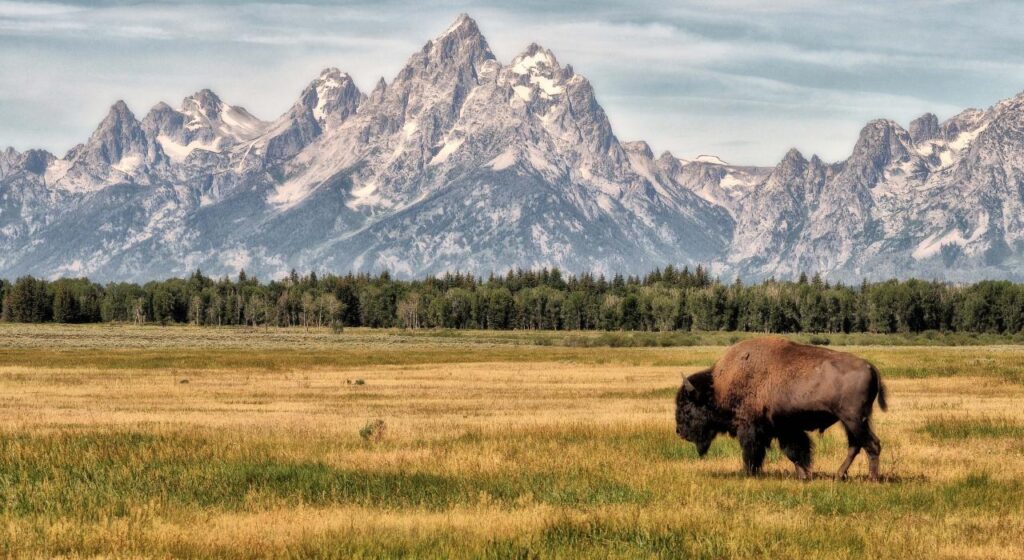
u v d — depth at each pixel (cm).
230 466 6981
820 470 7238
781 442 6925
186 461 7306
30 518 5400
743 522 5066
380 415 12112
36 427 10212
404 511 5575
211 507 5709
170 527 5066
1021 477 6581
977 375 18825
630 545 4641
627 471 6950
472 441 8762
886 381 17488
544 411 12600
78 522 5247
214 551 4591
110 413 12400
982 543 4741
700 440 7256
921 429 9656
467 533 4872
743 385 6950
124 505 5738
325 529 4962
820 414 6638
